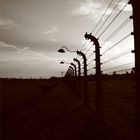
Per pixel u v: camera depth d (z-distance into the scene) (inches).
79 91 685.3
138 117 160.9
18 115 493.4
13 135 324.2
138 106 161.2
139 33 160.6
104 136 288.4
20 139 303.3
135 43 162.9
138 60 160.4
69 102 692.7
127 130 298.7
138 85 160.9
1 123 410.3
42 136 311.4
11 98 956.0
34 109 584.4
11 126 382.6
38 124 391.9
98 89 343.9
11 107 642.2
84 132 314.8
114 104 502.0
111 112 442.0
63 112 499.8
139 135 160.1
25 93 1315.2
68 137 299.1
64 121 399.5
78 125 359.9
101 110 343.3
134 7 164.4
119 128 311.1
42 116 468.8
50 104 684.7
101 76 342.3
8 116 483.5
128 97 544.7
